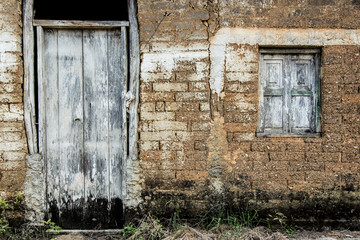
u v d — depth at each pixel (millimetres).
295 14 3465
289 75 3619
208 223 3494
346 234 3373
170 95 3467
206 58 3453
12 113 3416
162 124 3475
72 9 4297
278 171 3490
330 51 3486
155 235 3215
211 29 3451
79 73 3594
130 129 3506
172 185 3486
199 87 3461
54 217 3619
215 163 3486
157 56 3459
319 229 3490
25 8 3438
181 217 3502
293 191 3488
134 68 3486
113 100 3594
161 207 3498
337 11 3477
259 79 3602
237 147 3488
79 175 3621
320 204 3500
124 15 4191
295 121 3627
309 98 3623
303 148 3486
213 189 3490
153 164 3488
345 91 3488
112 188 3615
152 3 3447
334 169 3490
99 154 3613
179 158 3479
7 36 3375
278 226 3488
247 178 3488
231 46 3463
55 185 3604
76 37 3584
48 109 3576
